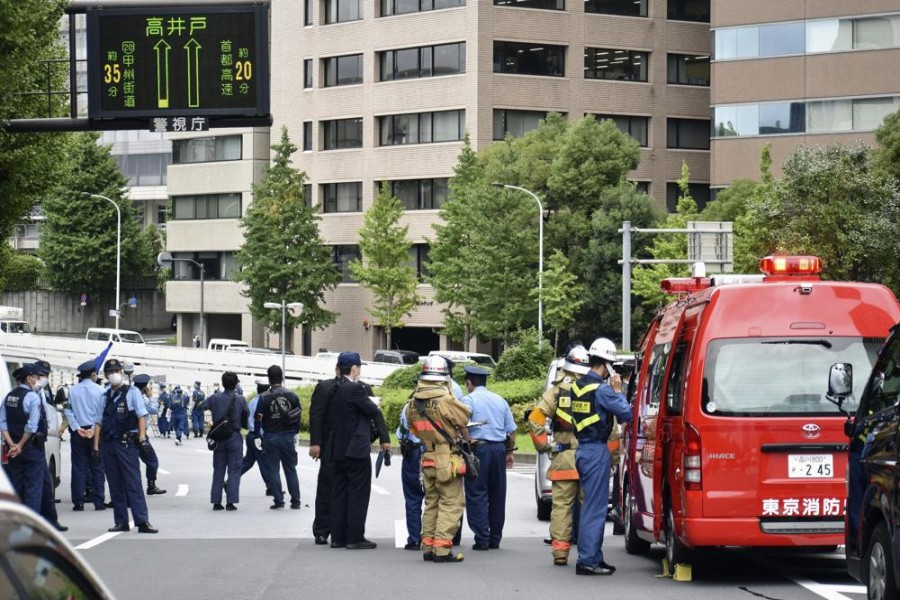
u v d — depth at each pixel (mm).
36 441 20172
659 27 97938
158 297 135000
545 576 15945
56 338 97750
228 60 26812
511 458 19375
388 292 93875
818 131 85312
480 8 93125
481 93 93250
